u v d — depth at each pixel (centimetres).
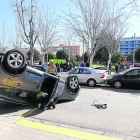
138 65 3322
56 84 521
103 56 4303
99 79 1043
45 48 1948
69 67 1594
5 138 307
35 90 496
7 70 416
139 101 657
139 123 413
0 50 2453
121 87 1012
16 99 490
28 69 461
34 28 1553
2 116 430
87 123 407
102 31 1510
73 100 655
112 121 424
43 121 410
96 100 659
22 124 380
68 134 336
